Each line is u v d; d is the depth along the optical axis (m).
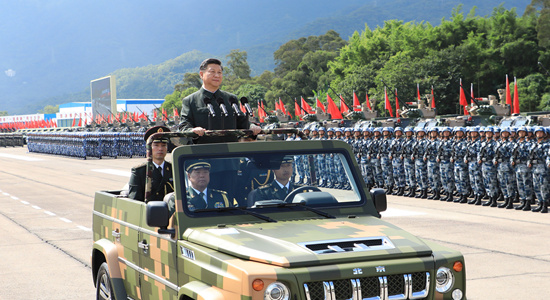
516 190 17.73
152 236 5.98
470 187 19.20
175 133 6.51
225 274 4.63
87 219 17.34
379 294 4.64
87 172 35.09
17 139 83.81
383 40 82.25
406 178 21.42
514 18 68.75
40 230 15.52
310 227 5.30
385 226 5.39
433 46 72.38
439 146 19.70
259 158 5.90
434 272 4.81
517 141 17.19
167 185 7.28
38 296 9.30
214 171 5.75
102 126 60.16
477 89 66.38
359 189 6.08
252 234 5.10
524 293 8.66
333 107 31.45
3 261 11.85
